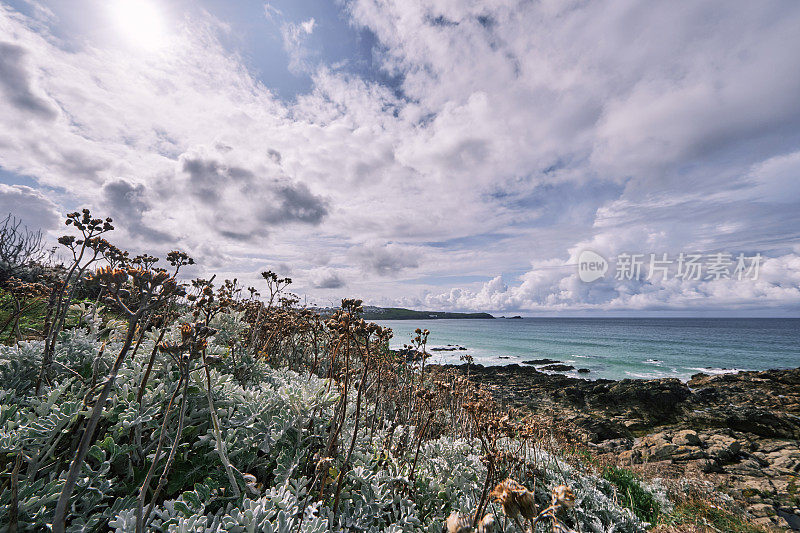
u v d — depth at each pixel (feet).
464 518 4.84
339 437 11.71
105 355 11.63
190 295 12.08
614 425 66.33
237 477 9.10
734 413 71.36
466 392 20.70
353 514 9.75
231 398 11.35
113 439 8.70
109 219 10.77
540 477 18.35
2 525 6.36
